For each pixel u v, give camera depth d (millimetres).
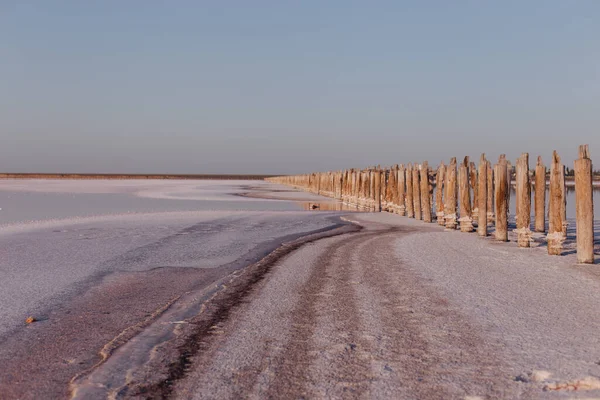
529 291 8203
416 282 8977
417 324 6477
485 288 8445
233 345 5867
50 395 4621
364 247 13555
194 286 9266
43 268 10883
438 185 20609
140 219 21906
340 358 5348
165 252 13188
